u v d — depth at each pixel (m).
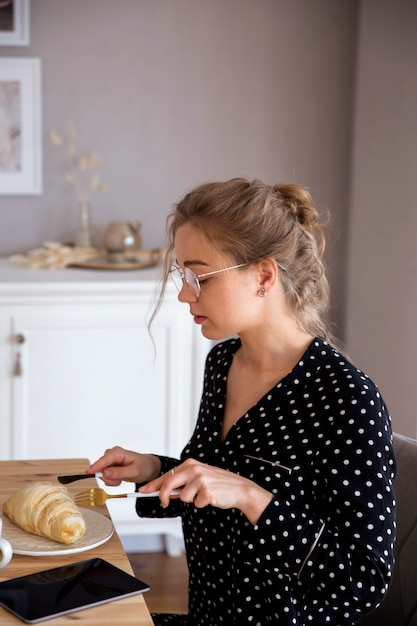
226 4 3.36
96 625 1.13
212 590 1.46
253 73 3.41
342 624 1.39
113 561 1.33
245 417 1.43
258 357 1.48
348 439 1.31
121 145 3.37
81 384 2.92
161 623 1.55
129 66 3.33
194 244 1.41
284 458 1.37
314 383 1.40
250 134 3.44
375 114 3.30
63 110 3.32
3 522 1.46
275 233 1.42
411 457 1.57
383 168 3.27
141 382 2.96
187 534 1.50
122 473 1.60
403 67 3.18
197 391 3.01
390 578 1.28
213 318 1.43
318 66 3.44
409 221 3.17
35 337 2.87
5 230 3.35
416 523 1.51
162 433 3.00
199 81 3.38
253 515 1.27
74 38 3.28
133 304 2.91
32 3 3.23
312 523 1.28
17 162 3.29
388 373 3.27
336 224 3.53
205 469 1.27
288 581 1.34
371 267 3.34
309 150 3.48
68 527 1.36
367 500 1.27
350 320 3.46
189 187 3.43
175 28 3.34
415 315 3.15
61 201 3.37
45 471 1.75
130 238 3.17
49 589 1.21
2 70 3.23
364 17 3.30
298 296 1.45
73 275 2.98
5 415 2.89
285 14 3.39
